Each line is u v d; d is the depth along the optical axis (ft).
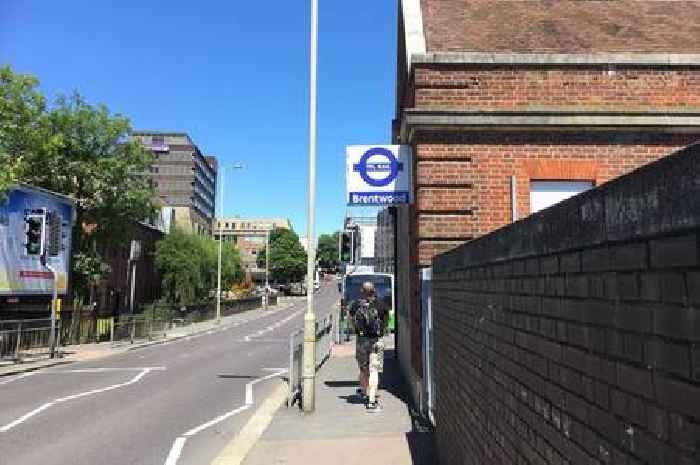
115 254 160.97
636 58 35.29
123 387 47.65
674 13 43.32
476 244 16.60
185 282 179.52
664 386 6.34
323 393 41.22
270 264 391.65
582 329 8.68
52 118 110.83
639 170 6.92
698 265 5.73
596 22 41.78
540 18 42.09
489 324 14.82
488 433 14.79
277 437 28.58
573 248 9.05
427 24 41.32
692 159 5.81
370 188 36.52
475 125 34.40
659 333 6.46
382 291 102.94
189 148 475.72
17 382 50.96
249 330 128.26
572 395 9.04
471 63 35.09
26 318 86.38
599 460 8.01
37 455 26.89
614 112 34.50
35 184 105.50
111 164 115.75
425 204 34.37
